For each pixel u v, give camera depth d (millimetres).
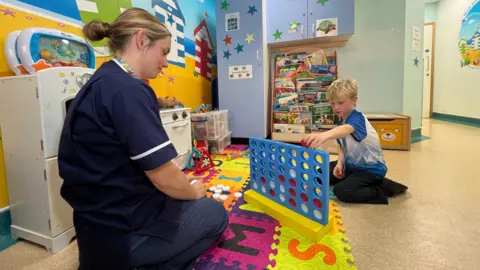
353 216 1222
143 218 718
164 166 649
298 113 2889
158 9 2217
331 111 2781
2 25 1135
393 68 2898
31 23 1246
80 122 629
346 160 1538
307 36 2756
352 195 1356
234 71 2848
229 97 2906
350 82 1365
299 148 1100
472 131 3461
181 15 2602
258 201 1298
